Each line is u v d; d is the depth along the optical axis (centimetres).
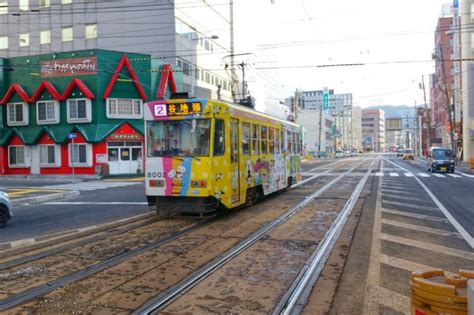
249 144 1476
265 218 1281
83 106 3703
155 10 4744
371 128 15288
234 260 805
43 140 3844
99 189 2534
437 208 1491
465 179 2883
